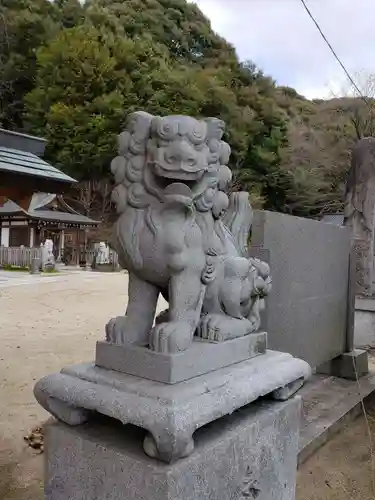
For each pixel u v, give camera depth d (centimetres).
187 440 122
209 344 150
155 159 138
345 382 396
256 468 155
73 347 557
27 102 2311
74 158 2161
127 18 2653
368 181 504
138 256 147
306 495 246
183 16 2967
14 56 2417
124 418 126
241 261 168
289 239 293
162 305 819
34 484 238
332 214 1684
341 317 395
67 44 2295
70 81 2233
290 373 170
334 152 2045
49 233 2261
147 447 125
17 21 2438
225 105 2239
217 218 165
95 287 1220
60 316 782
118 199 151
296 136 2209
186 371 138
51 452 147
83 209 2359
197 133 141
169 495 118
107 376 142
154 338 141
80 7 2705
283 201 2195
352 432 325
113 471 130
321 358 352
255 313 181
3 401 360
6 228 2103
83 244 2189
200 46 2861
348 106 2038
